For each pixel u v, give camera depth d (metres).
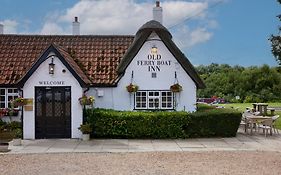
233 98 68.25
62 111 18.83
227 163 12.92
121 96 21.00
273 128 22.39
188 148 16.09
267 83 70.56
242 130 22.16
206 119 18.95
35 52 22.69
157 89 21.02
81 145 16.89
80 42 23.55
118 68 21.11
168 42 20.89
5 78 20.95
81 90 18.84
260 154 14.69
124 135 18.73
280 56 31.59
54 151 15.47
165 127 18.69
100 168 12.17
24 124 18.67
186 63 20.94
